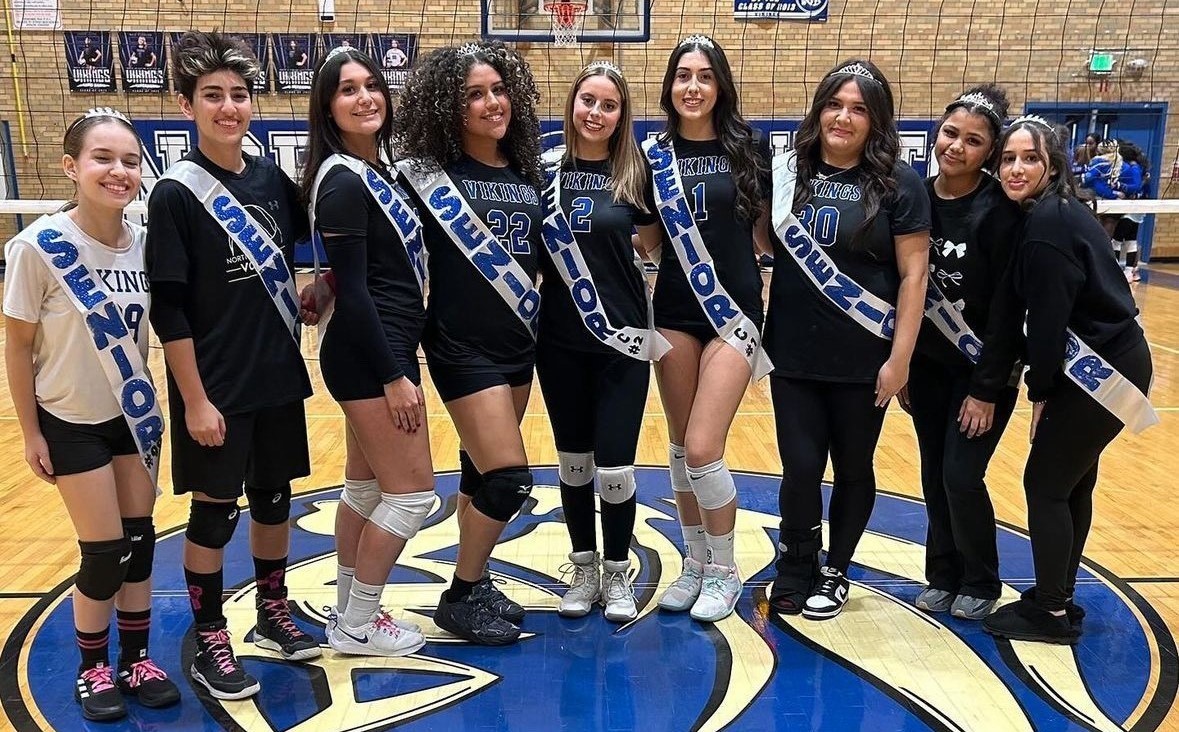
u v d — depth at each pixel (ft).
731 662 7.64
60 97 30.12
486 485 7.49
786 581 8.63
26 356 6.27
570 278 7.67
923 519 11.07
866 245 7.77
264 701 7.03
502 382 7.47
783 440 8.32
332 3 29.73
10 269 6.18
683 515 8.73
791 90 30.50
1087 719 6.76
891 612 8.58
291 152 28.81
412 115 7.41
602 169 7.84
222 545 7.10
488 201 7.39
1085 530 8.07
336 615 7.97
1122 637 8.05
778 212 8.03
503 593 8.89
